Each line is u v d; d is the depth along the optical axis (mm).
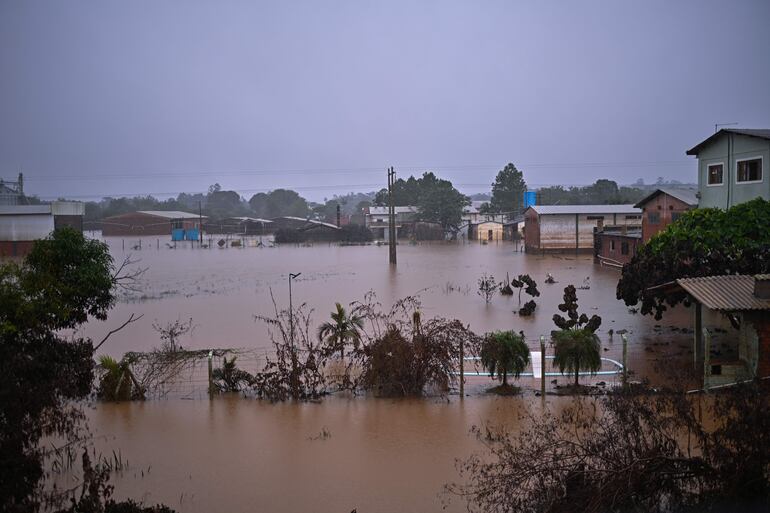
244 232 101125
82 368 14016
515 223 81375
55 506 9562
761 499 8133
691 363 16531
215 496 10211
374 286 35562
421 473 10797
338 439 12445
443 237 84312
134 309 28828
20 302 13125
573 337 14961
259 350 20047
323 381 15586
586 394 14414
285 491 10312
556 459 8492
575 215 56781
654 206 38625
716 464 8367
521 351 15117
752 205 19953
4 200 79500
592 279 37281
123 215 102625
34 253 15172
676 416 9984
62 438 12555
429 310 26906
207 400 15141
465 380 16266
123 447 12258
